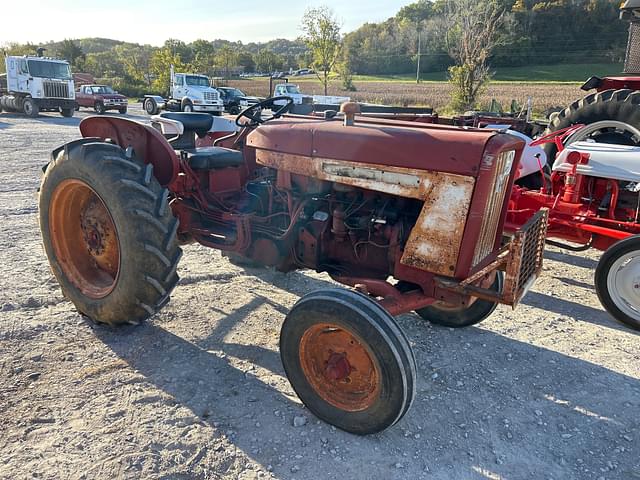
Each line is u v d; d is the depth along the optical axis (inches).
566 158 193.3
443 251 109.3
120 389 117.5
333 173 121.7
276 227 142.9
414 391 99.5
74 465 94.0
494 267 105.7
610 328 161.0
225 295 171.2
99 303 139.7
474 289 107.1
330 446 103.0
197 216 161.0
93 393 115.4
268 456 99.2
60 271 148.6
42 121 807.7
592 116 255.8
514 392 123.7
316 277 189.8
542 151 230.1
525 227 104.7
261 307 163.0
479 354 140.9
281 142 130.6
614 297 163.0
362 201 123.6
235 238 147.9
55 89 882.8
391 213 118.0
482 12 1160.2
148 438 101.9
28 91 876.6
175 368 127.0
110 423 105.9
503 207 119.7
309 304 105.0
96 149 135.3
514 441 106.6
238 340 142.1
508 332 155.1
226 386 120.8
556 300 182.2
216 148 169.8
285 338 110.0
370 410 101.9
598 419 114.3
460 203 105.4
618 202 196.9
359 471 96.5
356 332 99.4
